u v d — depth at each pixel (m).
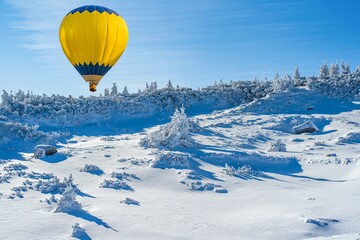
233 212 27.70
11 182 34.69
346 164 44.38
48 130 75.31
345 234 21.56
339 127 70.88
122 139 64.75
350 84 101.88
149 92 107.94
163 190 34.97
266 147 58.94
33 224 22.52
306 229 22.92
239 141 61.34
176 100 101.25
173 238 21.58
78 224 22.02
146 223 23.88
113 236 21.44
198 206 29.11
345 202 28.47
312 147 56.12
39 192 31.27
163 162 42.06
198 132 65.94
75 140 65.69
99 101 93.06
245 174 41.03
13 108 84.12
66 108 87.62
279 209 27.64
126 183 36.22
